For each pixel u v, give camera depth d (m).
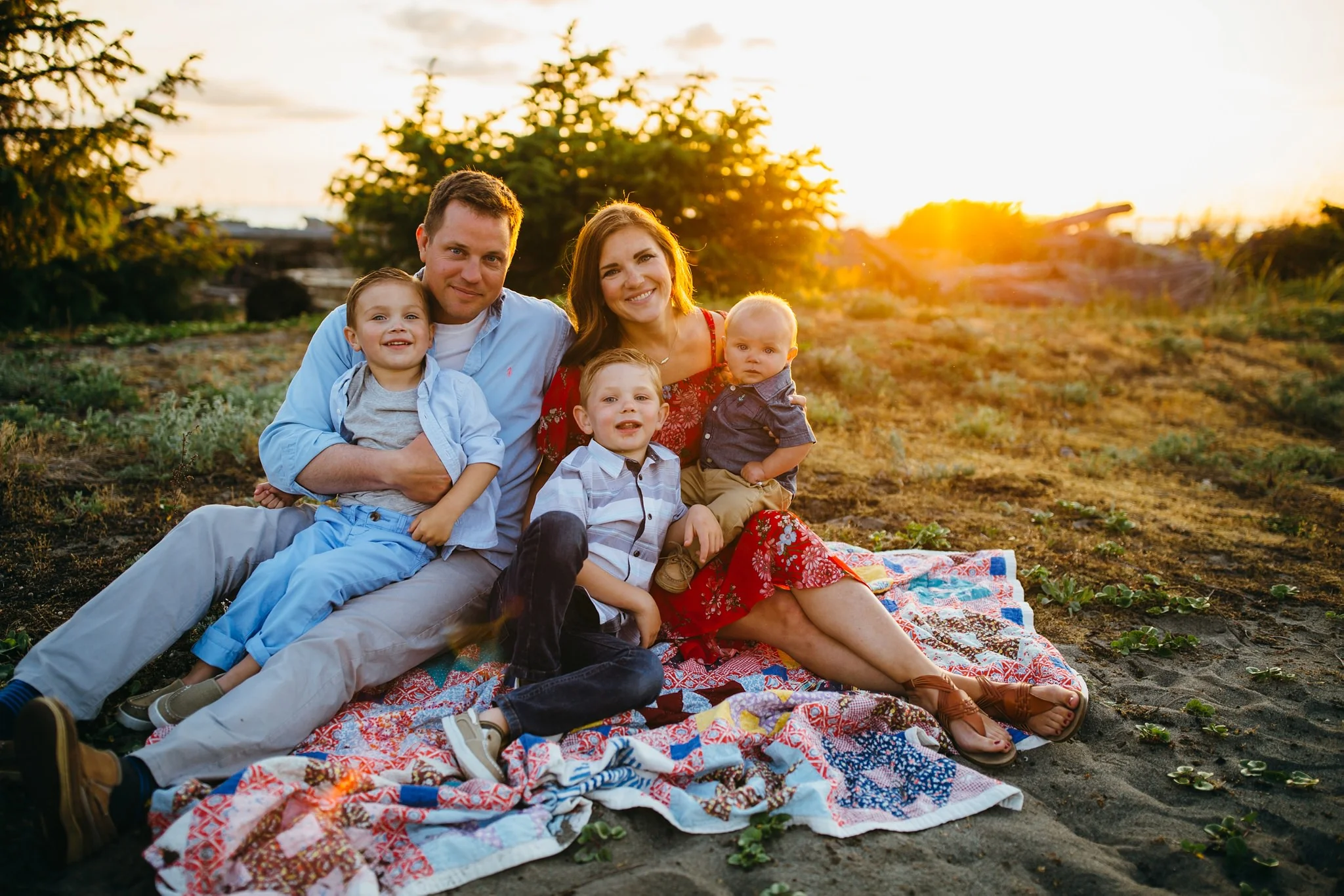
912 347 9.44
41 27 11.01
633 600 2.96
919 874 2.23
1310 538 5.01
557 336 3.41
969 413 7.66
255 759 2.44
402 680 3.04
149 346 9.30
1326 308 12.17
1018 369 9.16
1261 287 13.88
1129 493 5.82
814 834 2.37
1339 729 2.96
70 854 2.14
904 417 7.63
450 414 3.01
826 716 2.78
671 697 2.88
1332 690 3.25
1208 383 9.06
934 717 2.88
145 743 2.66
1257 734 2.91
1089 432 7.61
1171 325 11.35
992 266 16.92
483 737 2.56
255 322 12.76
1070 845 2.35
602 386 3.07
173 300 15.02
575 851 2.30
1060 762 2.78
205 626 3.39
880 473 5.98
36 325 12.48
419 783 2.45
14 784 2.44
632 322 3.30
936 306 13.11
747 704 2.81
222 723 2.39
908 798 2.56
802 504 5.32
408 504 2.99
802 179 10.66
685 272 3.42
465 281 3.08
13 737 2.09
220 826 2.11
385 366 3.01
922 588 4.02
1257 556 4.70
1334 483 6.21
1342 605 4.08
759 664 3.22
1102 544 4.70
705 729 2.72
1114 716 3.03
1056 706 2.88
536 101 10.70
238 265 19.06
